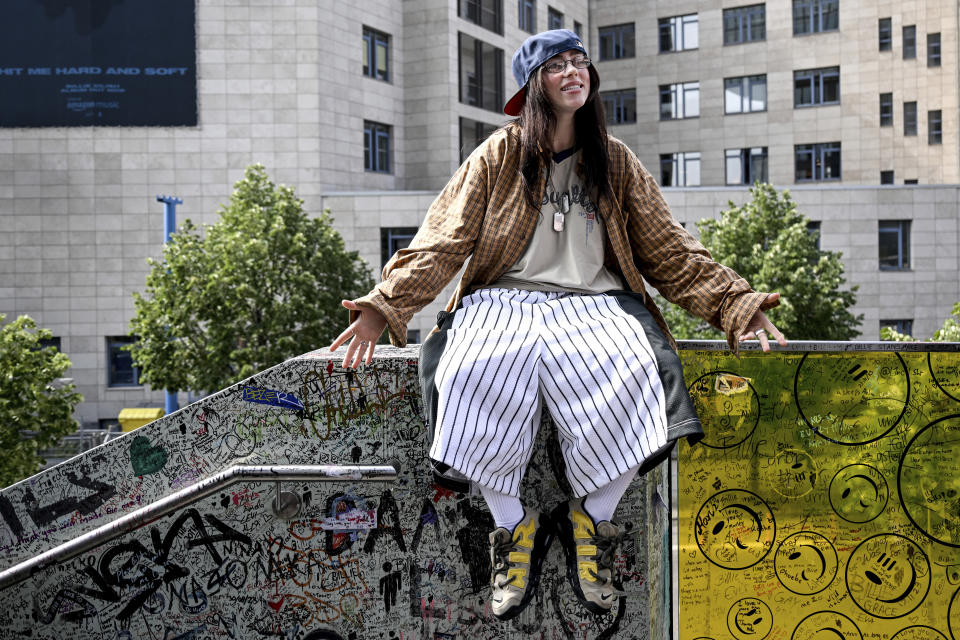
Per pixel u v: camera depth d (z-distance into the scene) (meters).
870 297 33.97
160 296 22.38
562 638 2.64
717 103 41.94
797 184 40.88
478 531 2.66
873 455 3.13
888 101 39.50
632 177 2.64
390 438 2.66
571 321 2.47
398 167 36.25
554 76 2.46
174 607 2.64
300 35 33.19
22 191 33.31
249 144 33.41
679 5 42.41
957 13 38.16
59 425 16.02
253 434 2.65
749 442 3.15
